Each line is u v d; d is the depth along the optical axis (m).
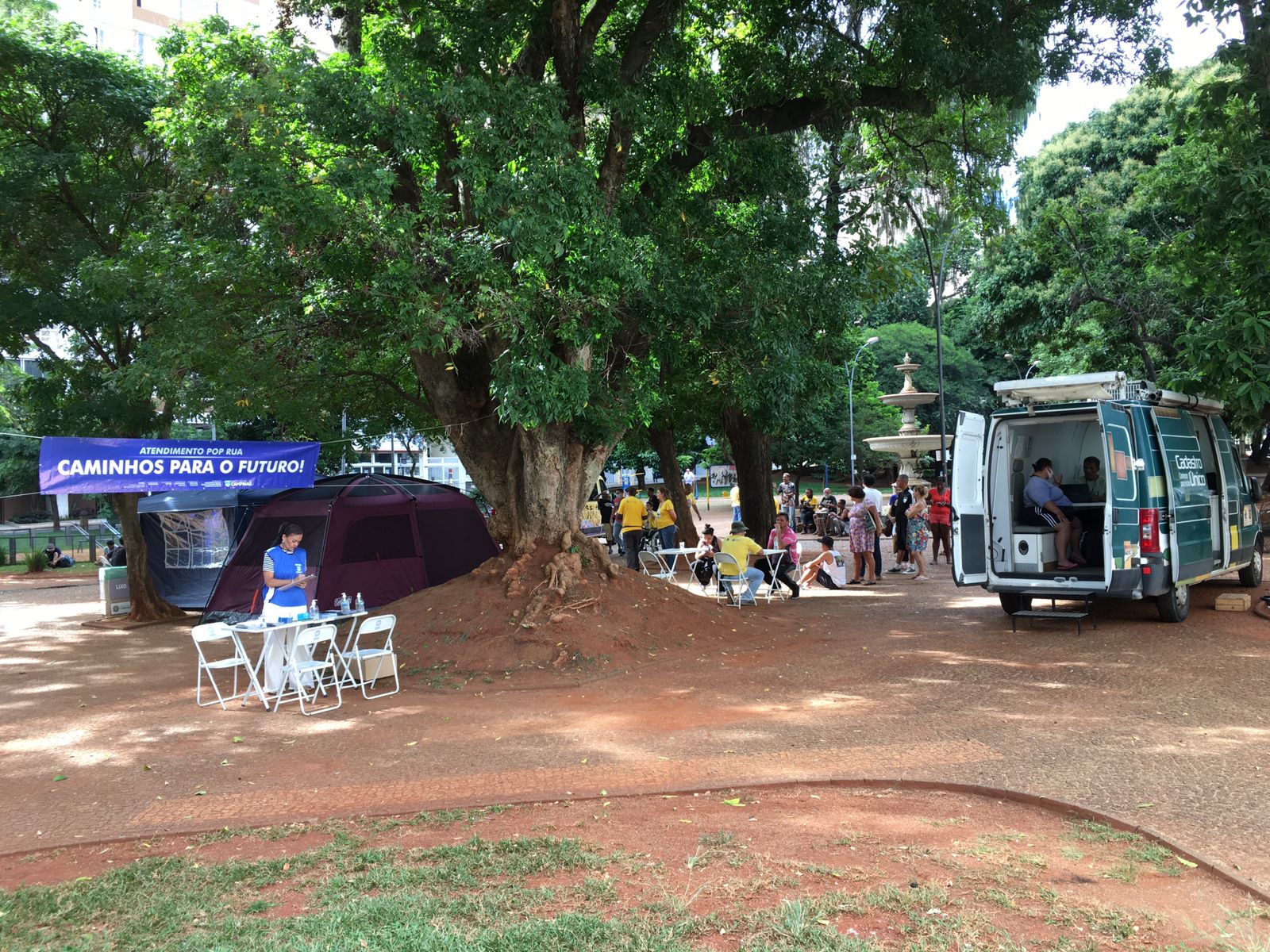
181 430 33.75
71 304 14.71
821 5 12.60
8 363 16.50
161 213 12.41
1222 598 11.64
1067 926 3.73
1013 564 11.05
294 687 9.45
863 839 4.76
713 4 13.34
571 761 6.52
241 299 12.22
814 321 13.12
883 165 17.78
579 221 10.07
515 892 4.22
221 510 17.95
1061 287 18.98
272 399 13.68
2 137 14.84
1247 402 10.41
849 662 9.62
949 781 5.61
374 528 14.35
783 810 5.31
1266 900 3.87
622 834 4.99
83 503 59.06
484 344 11.38
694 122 12.93
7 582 26.67
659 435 23.08
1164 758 5.89
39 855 5.16
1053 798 5.21
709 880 4.29
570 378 10.22
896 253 18.61
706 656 10.28
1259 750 5.96
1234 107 11.84
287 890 4.45
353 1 11.09
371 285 10.14
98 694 9.84
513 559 11.68
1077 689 7.91
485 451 12.65
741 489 19.75
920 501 17.95
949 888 4.12
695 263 11.99
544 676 9.43
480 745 7.07
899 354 57.91
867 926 3.78
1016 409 11.30
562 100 10.43
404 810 5.57
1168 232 19.77
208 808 5.83
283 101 9.69
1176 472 10.84
